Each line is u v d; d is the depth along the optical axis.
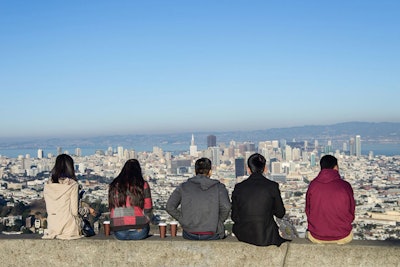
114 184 6.26
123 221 6.16
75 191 6.38
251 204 5.84
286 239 6.07
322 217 5.96
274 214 6.04
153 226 7.83
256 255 5.88
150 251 6.07
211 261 5.96
